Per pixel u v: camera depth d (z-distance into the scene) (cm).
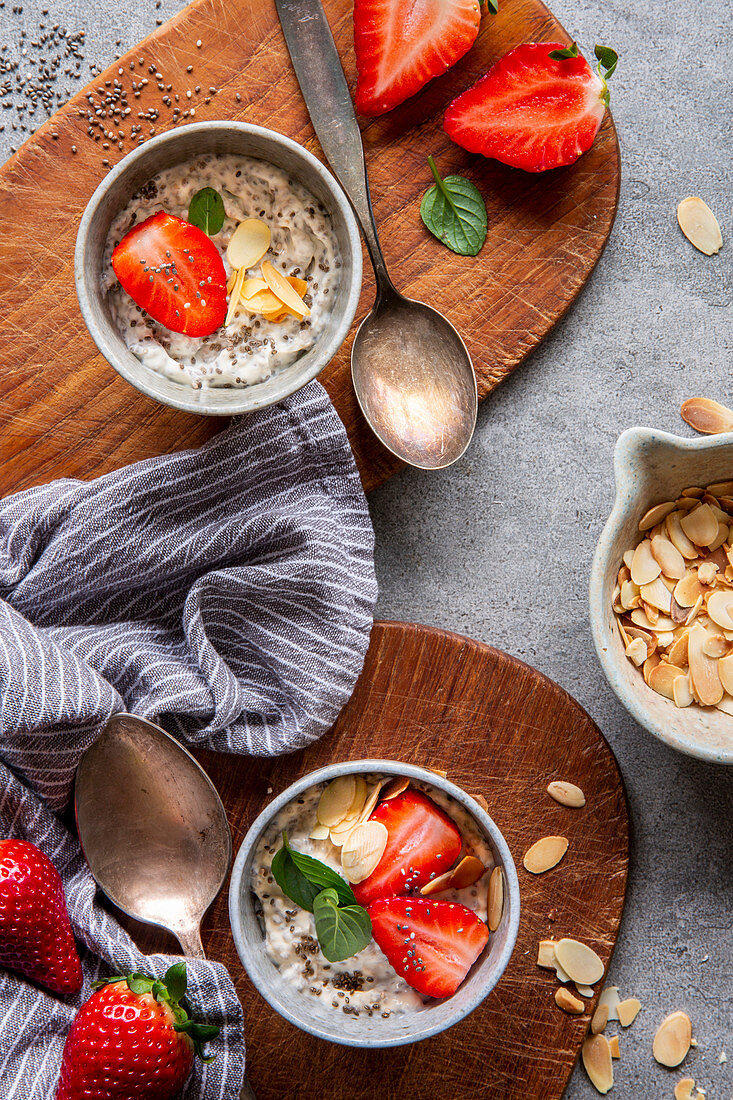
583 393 73
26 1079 67
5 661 67
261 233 68
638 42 72
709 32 72
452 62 69
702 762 72
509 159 70
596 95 69
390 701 71
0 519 69
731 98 72
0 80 73
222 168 68
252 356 68
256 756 70
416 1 68
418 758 71
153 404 71
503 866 67
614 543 67
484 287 71
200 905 70
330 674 70
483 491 73
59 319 70
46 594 70
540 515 73
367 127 70
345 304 67
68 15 73
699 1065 72
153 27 73
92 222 66
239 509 70
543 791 71
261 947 68
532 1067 71
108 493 69
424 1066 71
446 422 71
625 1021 72
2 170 70
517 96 69
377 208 71
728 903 72
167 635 71
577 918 71
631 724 73
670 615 70
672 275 73
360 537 70
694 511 70
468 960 67
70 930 69
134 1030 66
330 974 68
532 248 71
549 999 71
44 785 69
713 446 67
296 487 70
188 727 70
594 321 73
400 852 68
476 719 71
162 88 70
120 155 70
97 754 69
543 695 71
